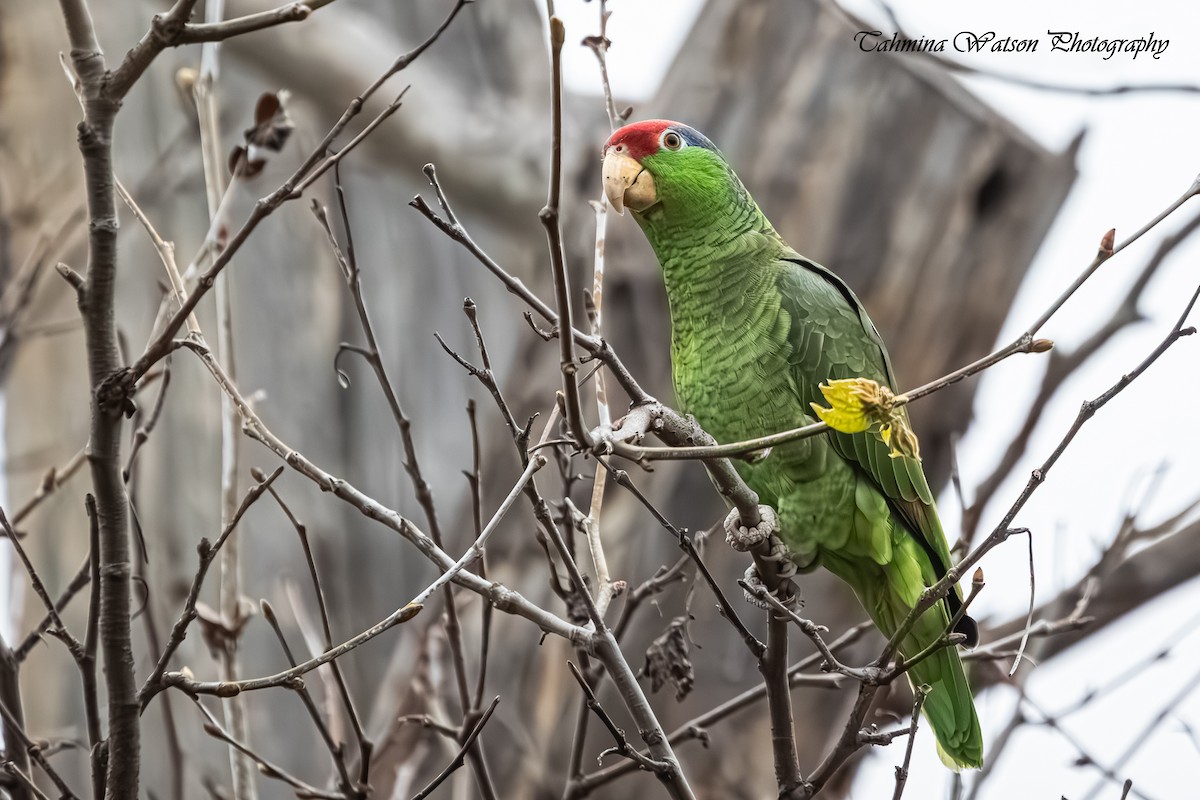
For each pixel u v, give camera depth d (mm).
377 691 15867
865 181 11711
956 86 11945
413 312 18141
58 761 12297
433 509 7129
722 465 6551
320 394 17000
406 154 14508
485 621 7004
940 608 8375
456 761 5918
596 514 6965
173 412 14094
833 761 6168
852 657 11867
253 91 15539
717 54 12297
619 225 12148
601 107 15492
